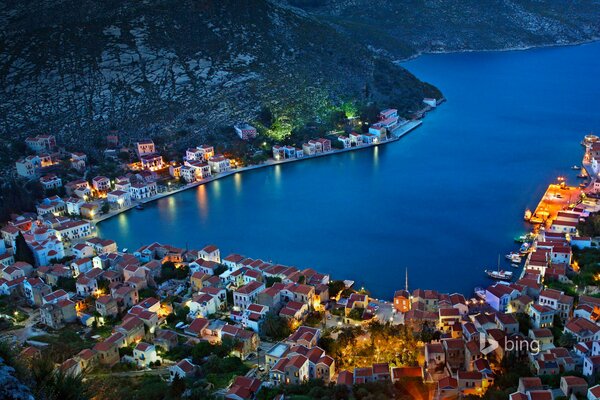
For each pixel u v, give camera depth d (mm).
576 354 152375
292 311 182125
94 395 51781
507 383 139375
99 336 178125
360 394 136500
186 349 168125
